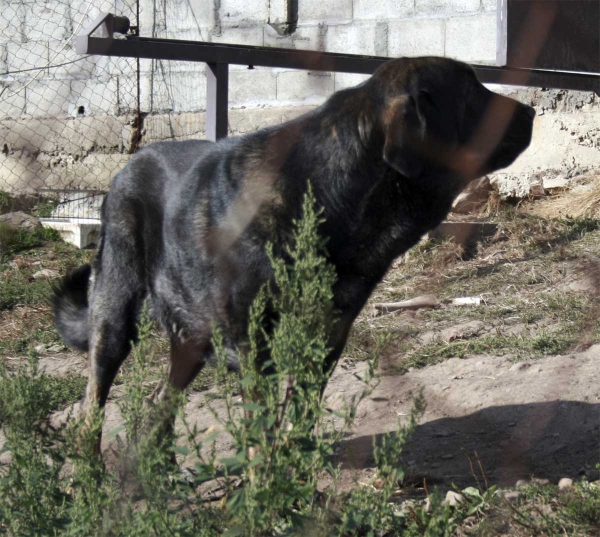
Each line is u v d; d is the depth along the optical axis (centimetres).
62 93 1341
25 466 312
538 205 964
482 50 1019
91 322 459
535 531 345
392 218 394
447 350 629
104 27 699
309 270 316
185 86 1232
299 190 390
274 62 772
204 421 526
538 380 543
